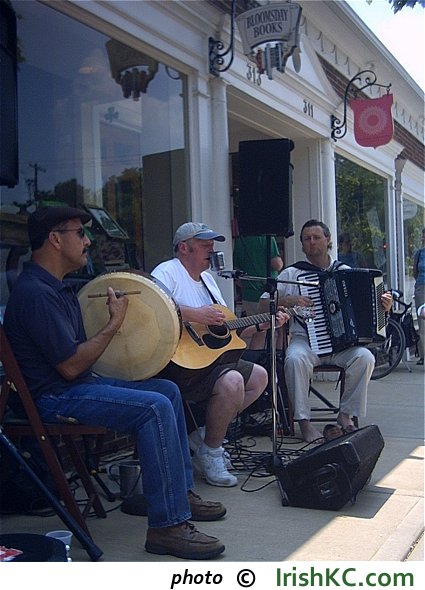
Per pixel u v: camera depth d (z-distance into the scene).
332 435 4.77
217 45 5.50
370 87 9.12
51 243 3.06
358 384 4.79
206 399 3.90
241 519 3.43
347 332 4.68
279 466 3.66
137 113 5.19
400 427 5.52
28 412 2.94
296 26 5.34
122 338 3.21
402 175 11.12
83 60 4.76
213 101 5.58
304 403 4.82
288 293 4.89
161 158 5.33
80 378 3.04
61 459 3.78
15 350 2.98
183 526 2.91
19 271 4.31
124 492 3.71
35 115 4.57
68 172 4.77
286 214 5.64
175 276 4.00
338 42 7.96
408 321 8.80
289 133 7.52
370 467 3.76
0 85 3.37
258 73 5.94
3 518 3.41
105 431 2.92
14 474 3.40
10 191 4.36
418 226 12.34
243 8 5.74
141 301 3.19
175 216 5.41
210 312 3.81
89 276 4.62
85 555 2.94
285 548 3.06
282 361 5.00
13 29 3.40
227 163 5.66
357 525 3.35
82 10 4.33
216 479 3.94
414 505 3.65
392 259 10.61
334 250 7.94
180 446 2.90
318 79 7.41
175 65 5.23
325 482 3.54
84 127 4.87
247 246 6.74
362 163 9.36
